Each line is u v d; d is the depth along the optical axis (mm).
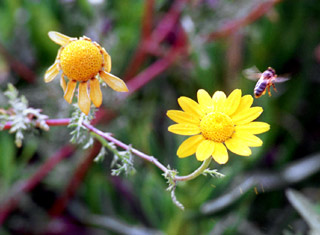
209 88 364
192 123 216
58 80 343
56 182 358
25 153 356
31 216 357
